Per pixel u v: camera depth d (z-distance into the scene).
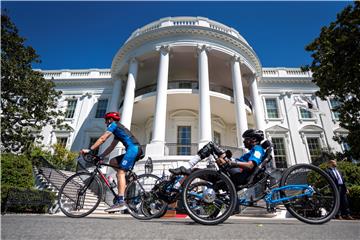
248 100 20.77
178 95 16.47
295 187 3.10
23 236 1.85
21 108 13.12
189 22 18.23
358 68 10.09
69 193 3.92
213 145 3.20
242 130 14.88
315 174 3.32
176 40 16.64
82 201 3.90
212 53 17.03
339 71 10.58
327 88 11.27
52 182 11.20
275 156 19.55
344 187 6.28
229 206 2.79
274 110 21.56
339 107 11.56
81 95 22.92
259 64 19.44
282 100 21.80
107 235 1.94
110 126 3.83
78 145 20.58
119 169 3.71
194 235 1.98
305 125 20.53
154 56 17.69
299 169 3.27
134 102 17.38
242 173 3.09
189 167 3.19
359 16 10.03
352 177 8.59
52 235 1.90
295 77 22.34
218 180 3.03
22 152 13.08
